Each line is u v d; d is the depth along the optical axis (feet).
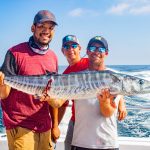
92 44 4.83
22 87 4.56
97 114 4.74
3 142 6.45
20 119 4.61
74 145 4.87
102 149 4.71
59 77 4.68
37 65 4.68
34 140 4.71
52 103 4.83
